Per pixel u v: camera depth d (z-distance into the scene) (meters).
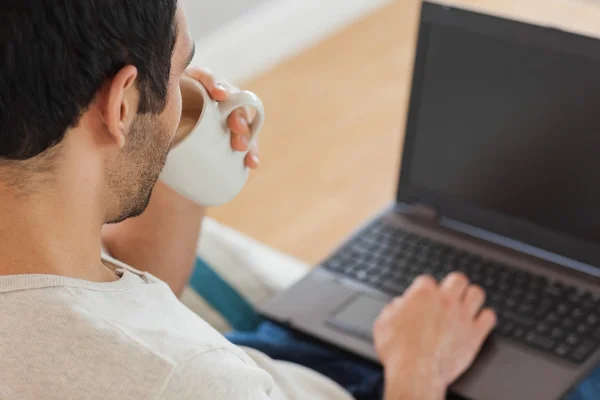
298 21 2.92
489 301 1.09
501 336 1.04
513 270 1.13
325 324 1.08
